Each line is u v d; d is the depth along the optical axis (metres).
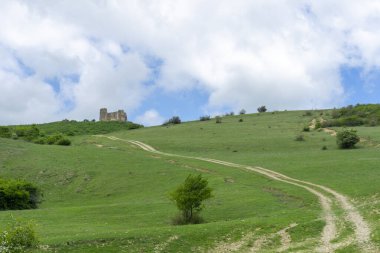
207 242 29.31
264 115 169.62
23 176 76.00
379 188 48.00
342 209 39.69
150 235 29.78
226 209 44.38
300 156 80.19
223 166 75.00
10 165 81.19
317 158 76.50
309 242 28.27
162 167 76.38
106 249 27.31
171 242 28.86
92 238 28.86
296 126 133.12
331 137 104.12
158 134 129.62
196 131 131.50
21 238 26.22
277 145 99.12
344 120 131.38
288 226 32.75
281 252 26.22
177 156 89.31
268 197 49.53
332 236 29.31
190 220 38.88
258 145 100.62
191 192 38.97
